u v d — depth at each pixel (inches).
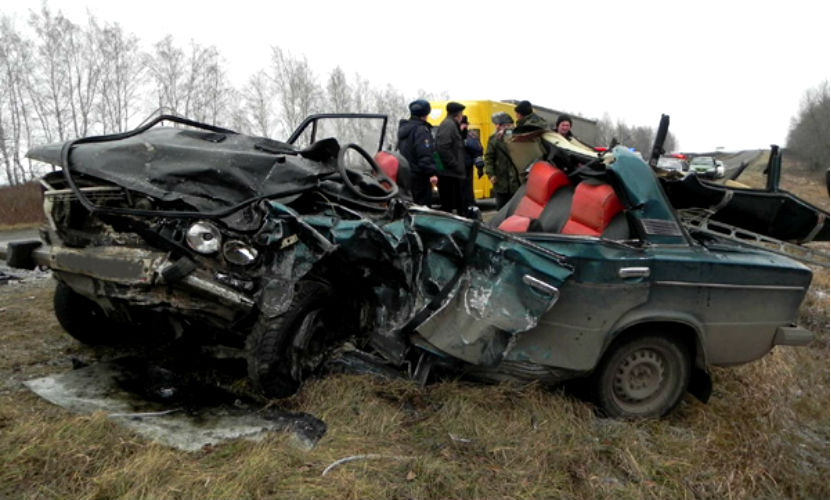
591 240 143.8
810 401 220.5
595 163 161.6
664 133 165.6
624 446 139.3
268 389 128.7
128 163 128.9
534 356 141.6
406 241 131.0
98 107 850.8
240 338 135.5
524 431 134.6
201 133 146.6
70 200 130.8
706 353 156.8
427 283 134.1
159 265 118.4
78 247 131.6
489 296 133.6
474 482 113.8
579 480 124.3
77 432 111.8
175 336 134.0
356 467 111.4
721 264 152.6
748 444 163.8
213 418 125.2
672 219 155.9
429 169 247.4
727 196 165.0
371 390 138.6
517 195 199.6
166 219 122.2
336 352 143.6
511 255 133.6
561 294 140.1
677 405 163.9
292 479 104.7
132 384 141.6
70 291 159.0
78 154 131.6
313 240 125.0
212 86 758.5
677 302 149.8
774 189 166.2
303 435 120.0
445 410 135.7
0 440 108.4
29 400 129.9
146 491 97.4
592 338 143.3
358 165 177.8
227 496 97.8
